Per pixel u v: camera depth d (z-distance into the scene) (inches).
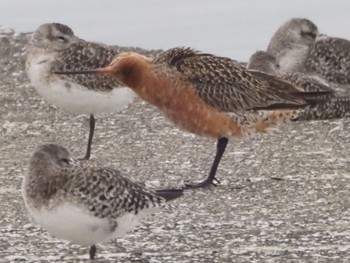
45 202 490.3
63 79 726.5
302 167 673.6
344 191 617.6
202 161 695.1
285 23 928.9
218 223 561.6
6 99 852.0
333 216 570.9
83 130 778.2
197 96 647.8
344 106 806.5
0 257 510.0
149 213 505.4
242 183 642.8
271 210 585.6
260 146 725.3
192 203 602.5
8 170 674.8
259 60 860.0
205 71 649.6
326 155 701.3
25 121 799.7
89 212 488.1
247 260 501.0
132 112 818.2
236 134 656.4
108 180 491.8
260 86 658.8
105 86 722.2
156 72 642.8
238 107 651.5
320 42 922.7
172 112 653.9
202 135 658.8
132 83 642.8
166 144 738.2
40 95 817.5
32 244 530.3
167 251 516.7
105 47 756.0
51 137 760.3
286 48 922.7
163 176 661.9
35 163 495.5
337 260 499.5
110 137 759.7
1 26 1051.3
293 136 750.5
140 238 536.7
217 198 613.0
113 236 498.9
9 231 551.2
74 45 737.6
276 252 512.4
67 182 488.1
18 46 979.9
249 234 541.6
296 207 589.9
